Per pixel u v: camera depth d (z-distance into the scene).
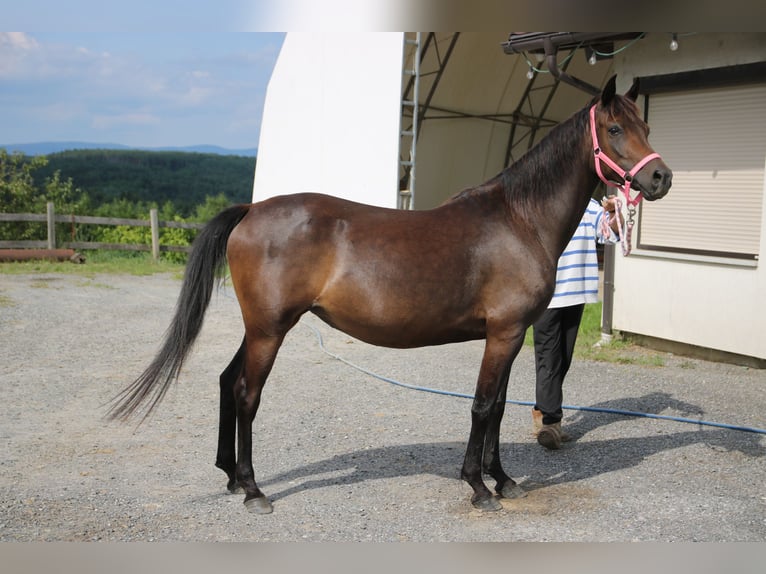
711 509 3.61
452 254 3.47
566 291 4.28
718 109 6.70
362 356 7.12
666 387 5.96
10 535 3.16
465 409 5.34
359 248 3.43
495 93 12.55
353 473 4.05
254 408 3.55
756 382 6.07
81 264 13.68
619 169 3.48
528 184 3.63
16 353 6.77
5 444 4.36
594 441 4.69
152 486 3.79
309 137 11.59
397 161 9.54
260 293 3.44
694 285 6.86
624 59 7.47
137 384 3.49
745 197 6.51
